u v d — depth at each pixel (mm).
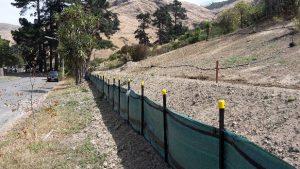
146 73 37625
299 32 31828
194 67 32250
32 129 15477
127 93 14656
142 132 12203
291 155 9156
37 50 95625
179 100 18453
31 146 12500
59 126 15781
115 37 168250
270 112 12273
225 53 35031
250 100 14188
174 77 28812
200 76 25750
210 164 6809
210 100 16203
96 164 10383
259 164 5109
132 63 53031
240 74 23094
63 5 93812
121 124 14984
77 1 79562
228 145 6152
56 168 10211
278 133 10555
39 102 26734
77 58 44281
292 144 9648
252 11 51250
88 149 11828
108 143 12375
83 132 14516
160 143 10031
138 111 12758
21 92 37156
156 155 10281
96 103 22938
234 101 14805
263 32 38031
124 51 77000
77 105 22766
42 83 53844
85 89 34094
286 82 18000
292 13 40594
